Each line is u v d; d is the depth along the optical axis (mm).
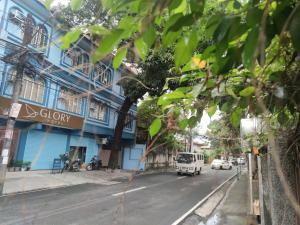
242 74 1576
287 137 2213
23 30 9328
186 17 993
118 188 14242
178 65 1102
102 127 22500
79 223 7445
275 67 1463
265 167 4734
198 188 16438
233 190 15977
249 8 984
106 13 1130
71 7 1179
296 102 1449
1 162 10234
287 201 2025
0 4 12188
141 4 927
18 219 7039
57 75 9812
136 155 27422
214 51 1178
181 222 8648
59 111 16484
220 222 8914
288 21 830
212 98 1637
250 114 1673
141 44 1073
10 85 13656
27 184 12469
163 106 1728
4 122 13789
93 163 21641
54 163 18031
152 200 11797
